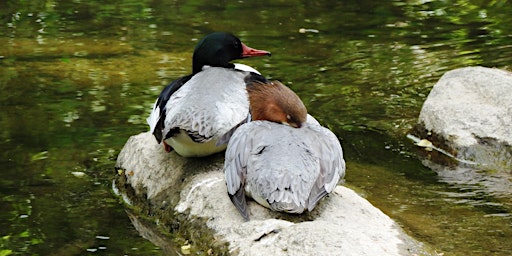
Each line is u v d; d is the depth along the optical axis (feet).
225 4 53.78
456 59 40.78
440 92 31.65
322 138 21.98
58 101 35.14
